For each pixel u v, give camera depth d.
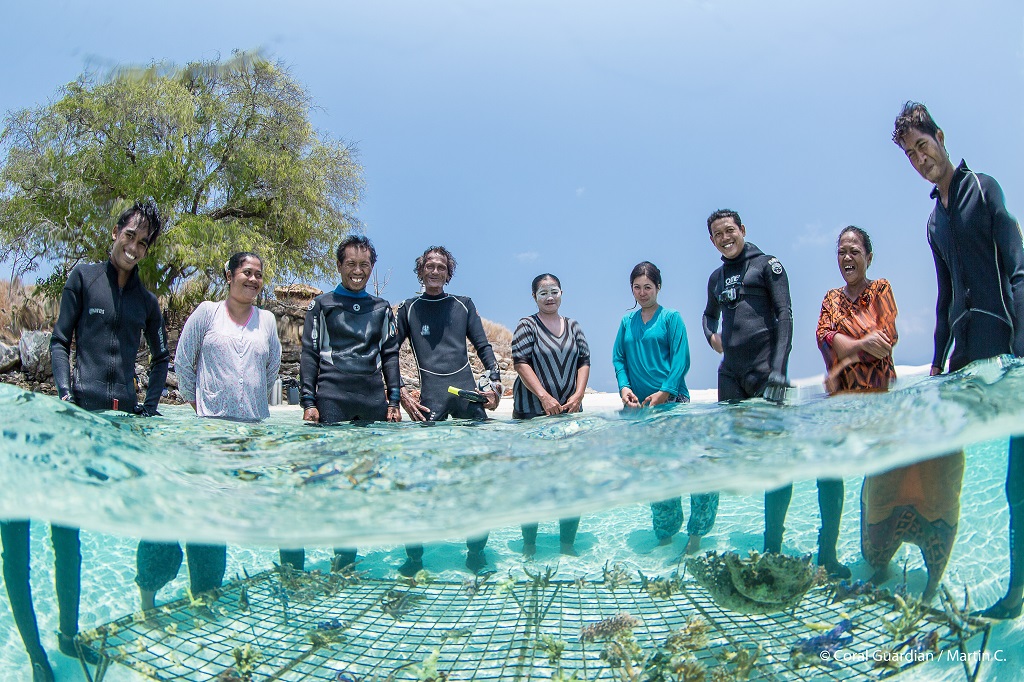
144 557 2.96
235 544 2.90
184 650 2.83
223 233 20.77
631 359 4.77
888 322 3.92
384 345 4.62
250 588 3.22
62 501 2.56
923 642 2.69
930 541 3.11
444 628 3.03
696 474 2.77
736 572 3.15
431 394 4.67
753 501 3.55
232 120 23.16
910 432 2.81
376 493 2.86
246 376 4.16
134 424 3.64
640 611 3.06
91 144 21.09
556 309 4.73
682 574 3.33
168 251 20.08
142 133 21.73
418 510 2.62
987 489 3.00
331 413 4.35
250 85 23.39
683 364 4.58
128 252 3.73
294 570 3.34
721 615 2.99
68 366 3.60
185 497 2.71
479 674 2.67
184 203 22.34
